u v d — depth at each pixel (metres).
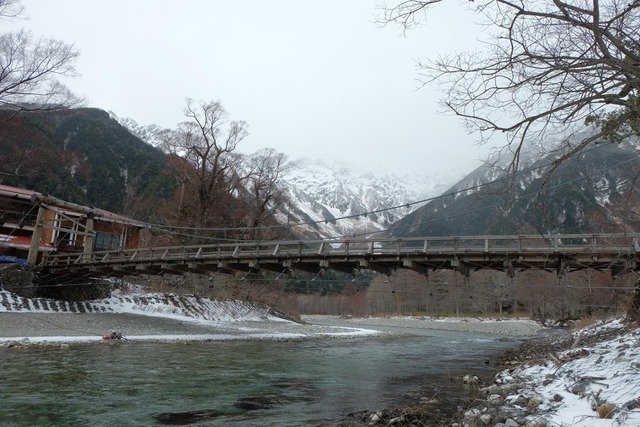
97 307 30.89
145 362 14.81
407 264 19.50
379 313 69.56
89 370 12.74
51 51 25.14
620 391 7.28
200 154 47.75
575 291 37.72
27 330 20.39
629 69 6.11
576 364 10.78
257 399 10.12
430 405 9.48
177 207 51.41
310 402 9.91
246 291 44.44
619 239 18.69
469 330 46.47
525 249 17.17
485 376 14.09
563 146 7.74
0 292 26.64
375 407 9.40
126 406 8.97
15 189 37.97
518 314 58.25
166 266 26.38
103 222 40.44
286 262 22.42
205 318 35.38
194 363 15.25
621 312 22.89
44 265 30.28
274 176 52.03
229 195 51.56
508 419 7.01
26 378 11.20
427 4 7.12
